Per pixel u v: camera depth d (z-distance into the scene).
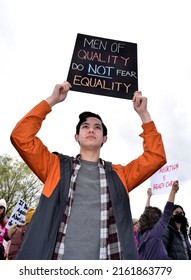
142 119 3.26
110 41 3.91
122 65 3.82
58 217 2.71
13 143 2.94
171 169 6.97
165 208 5.46
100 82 3.73
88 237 2.69
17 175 38.88
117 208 2.81
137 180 3.07
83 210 2.78
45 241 2.62
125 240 2.71
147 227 5.54
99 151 3.16
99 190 2.89
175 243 5.97
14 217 9.45
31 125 2.97
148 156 3.09
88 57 3.80
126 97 3.71
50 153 3.05
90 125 3.19
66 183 2.85
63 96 3.25
